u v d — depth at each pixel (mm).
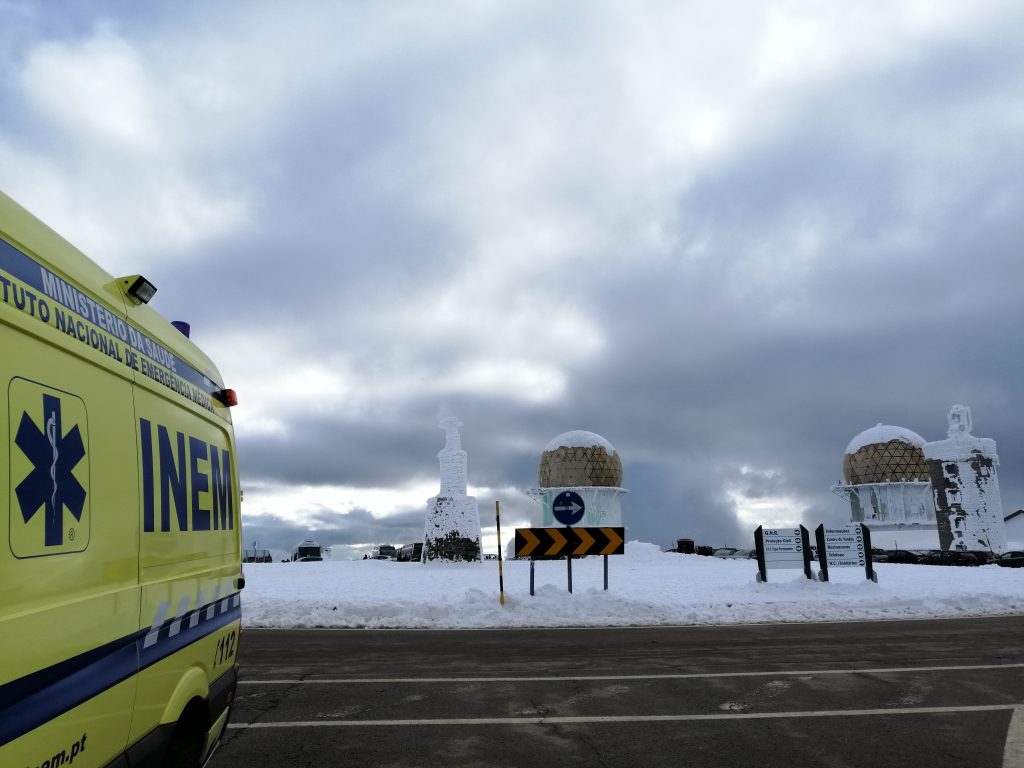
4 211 2869
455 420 40656
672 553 46281
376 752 6250
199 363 5012
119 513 3404
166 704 3885
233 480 5473
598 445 51781
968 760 6000
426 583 23500
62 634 2861
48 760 2744
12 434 2645
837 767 5859
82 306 3338
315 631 13266
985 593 18031
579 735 6719
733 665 9883
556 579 24859
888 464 56469
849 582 20562
